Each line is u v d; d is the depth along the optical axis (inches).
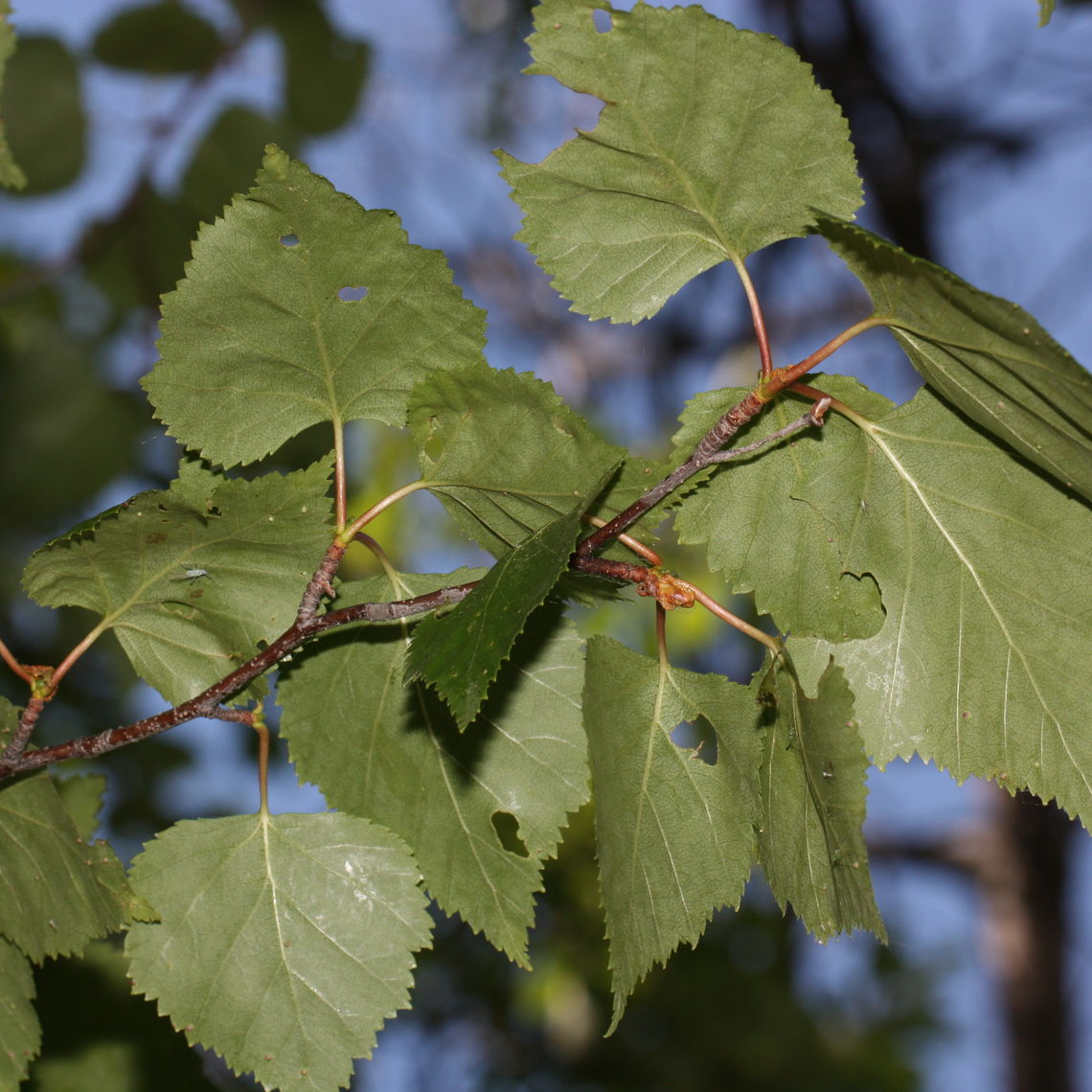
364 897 28.5
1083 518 28.3
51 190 35.1
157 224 35.9
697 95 28.0
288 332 28.2
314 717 28.5
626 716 28.1
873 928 27.6
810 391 28.1
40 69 34.6
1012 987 61.0
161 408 28.2
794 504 28.5
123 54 34.9
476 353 28.3
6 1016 28.0
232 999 28.4
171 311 28.0
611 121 28.1
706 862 28.1
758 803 28.1
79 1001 30.9
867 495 28.5
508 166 28.2
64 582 28.3
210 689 28.1
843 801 27.5
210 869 28.4
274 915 28.5
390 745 28.6
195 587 28.4
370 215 27.9
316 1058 28.4
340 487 28.2
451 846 28.6
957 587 28.5
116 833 41.7
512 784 28.5
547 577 27.1
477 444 28.0
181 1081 31.0
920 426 28.4
